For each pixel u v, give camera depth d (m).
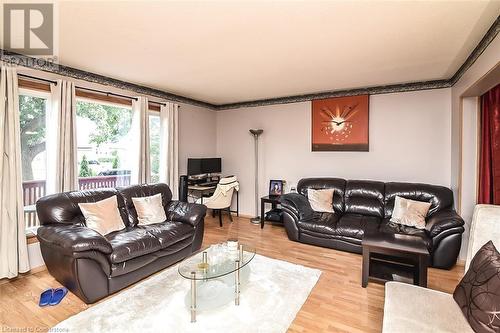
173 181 4.57
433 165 3.87
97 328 1.94
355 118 4.36
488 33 2.25
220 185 4.66
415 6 1.88
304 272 2.85
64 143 3.07
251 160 5.45
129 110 4.08
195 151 5.29
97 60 2.97
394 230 3.18
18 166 2.67
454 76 3.50
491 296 1.32
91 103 3.60
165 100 4.57
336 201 4.11
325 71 3.40
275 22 2.10
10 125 2.61
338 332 1.91
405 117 4.02
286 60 2.99
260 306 2.21
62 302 2.27
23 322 2.01
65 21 2.09
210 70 3.35
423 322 1.39
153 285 2.57
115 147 3.92
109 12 1.95
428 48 2.64
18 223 2.67
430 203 3.43
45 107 3.12
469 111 3.20
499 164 2.84
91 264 2.21
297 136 4.92
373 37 2.38
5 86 2.59
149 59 2.95
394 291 1.70
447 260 2.88
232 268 2.27
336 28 2.21
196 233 3.35
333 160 4.59
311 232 3.67
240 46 2.58
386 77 3.68
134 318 2.05
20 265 2.68
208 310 2.12
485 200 3.04
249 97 5.06
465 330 1.33
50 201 2.65
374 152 4.25
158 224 3.22
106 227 2.82
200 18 2.04
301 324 2.00
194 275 2.03
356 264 3.07
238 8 1.89
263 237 4.09
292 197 4.04
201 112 5.42
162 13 1.96
